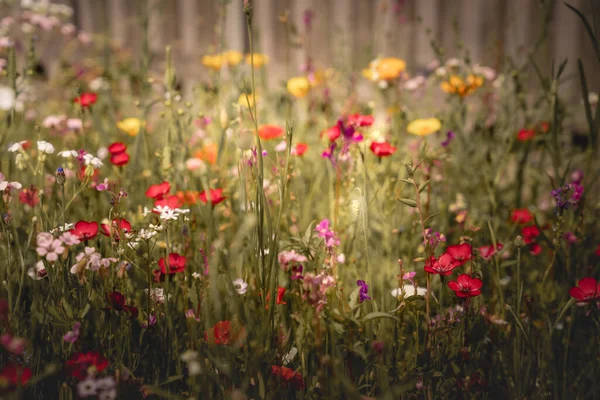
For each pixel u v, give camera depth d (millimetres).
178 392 1206
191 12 2646
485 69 1857
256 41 2166
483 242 1495
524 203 1695
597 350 1262
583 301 1222
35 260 1292
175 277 1292
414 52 2467
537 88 2262
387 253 1443
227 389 1164
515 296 1301
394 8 2443
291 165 1396
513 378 1249
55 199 1399
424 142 1446
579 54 2268
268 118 1870
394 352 1226
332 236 1196
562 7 2271
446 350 1217
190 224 1325
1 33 2143
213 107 1790
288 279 1294
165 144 1455
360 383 1208
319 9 2537
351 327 1152
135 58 2709
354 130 1304
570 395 1236
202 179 1228
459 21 2400
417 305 1239
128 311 1205
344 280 1350
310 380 1202
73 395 1155
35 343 1210
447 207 1580
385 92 1816
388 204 1425
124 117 1881
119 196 1259
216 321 1208
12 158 1398
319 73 1967
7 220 1233
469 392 1221
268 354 1171
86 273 1196
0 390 1050
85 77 2359
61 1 2740
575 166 1771
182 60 2662
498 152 1657
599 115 1372
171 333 1209
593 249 1445
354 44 2512
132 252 1271
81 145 1632
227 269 1179
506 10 2330
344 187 1367
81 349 1187
